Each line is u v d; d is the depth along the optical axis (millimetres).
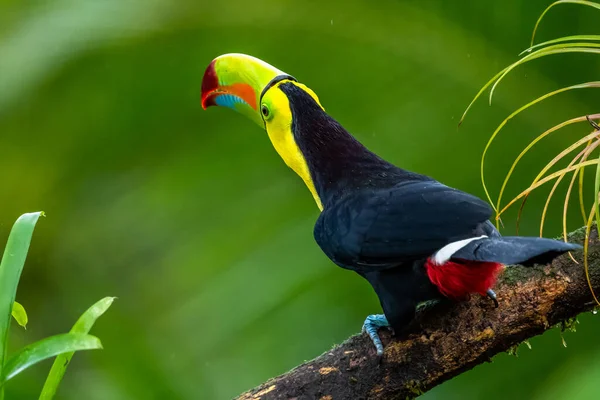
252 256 10711
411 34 10203
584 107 10031
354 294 10391
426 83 10312
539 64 10031
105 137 11406
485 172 10211
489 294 7453
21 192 12961
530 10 9914
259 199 10898
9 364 6289
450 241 7492
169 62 10703
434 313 7668
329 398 7559
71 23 10531
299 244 10586
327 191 8594
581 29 9891
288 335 10453
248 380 10430
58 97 11016
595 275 7340
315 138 8711
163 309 11336
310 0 10219
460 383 10227
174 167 11250
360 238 7844
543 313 7430
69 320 13852
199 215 11070
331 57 10383
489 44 10102
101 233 12672
